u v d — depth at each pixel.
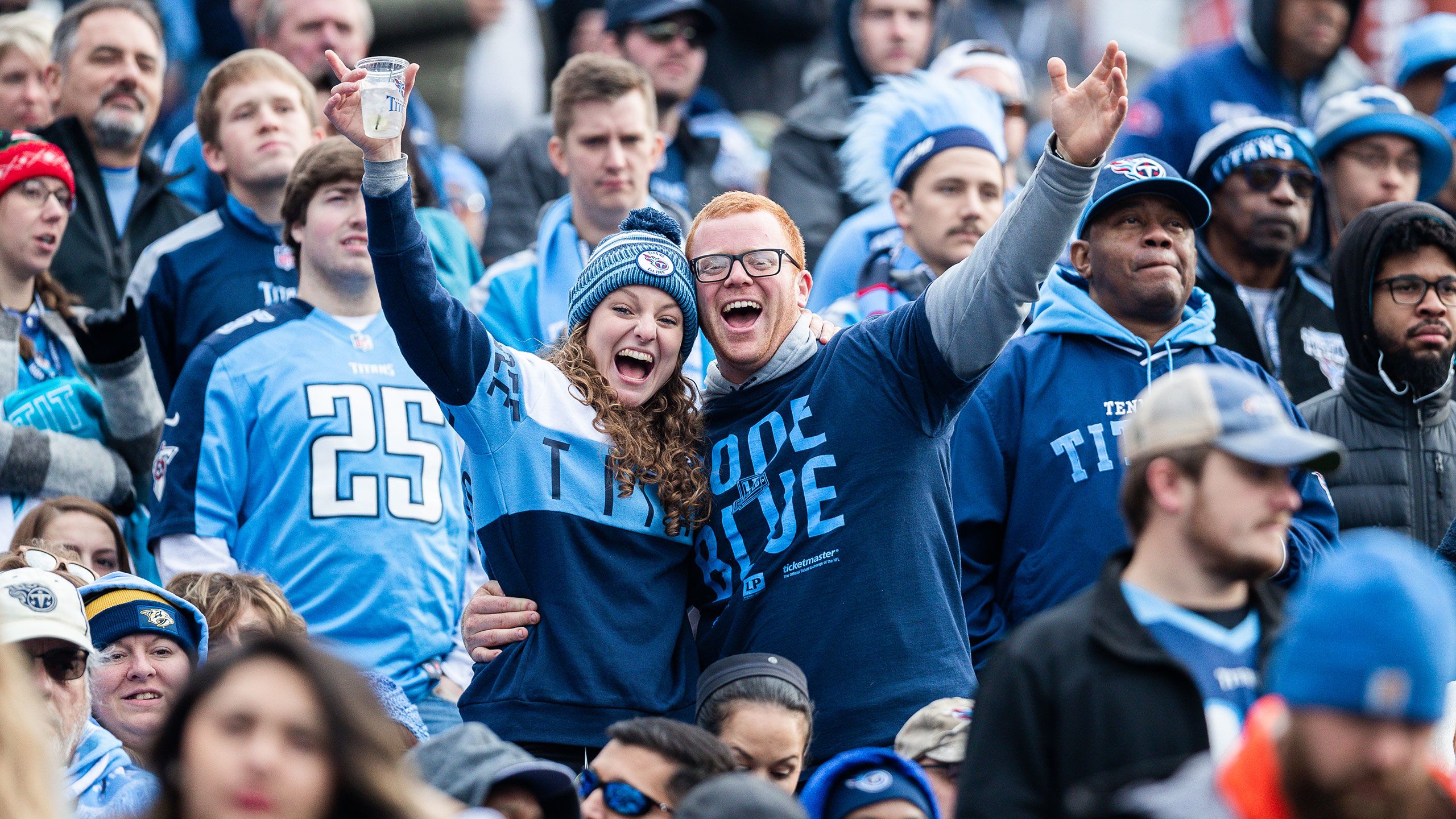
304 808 10.20
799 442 16.81
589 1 36.22
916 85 25.75
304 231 21.58
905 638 16.20
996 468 19.05
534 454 16.38
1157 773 10.68
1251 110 30.52
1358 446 21.14
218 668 10.45
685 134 30.59
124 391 21.98
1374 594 9.55
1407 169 26.56
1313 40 30.47
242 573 18.97
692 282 17.17
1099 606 11.52
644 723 14.20
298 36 28.88
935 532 16.72
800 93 36.81
